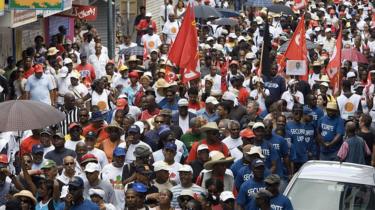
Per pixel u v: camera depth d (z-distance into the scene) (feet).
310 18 219.00
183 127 101.04
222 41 177.47
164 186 80.12
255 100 116.26
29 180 78.18
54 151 86.38
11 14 122.31
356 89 126.62
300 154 102.53
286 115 107.55
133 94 123.54
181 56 115.96
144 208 72.69
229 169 83.61
